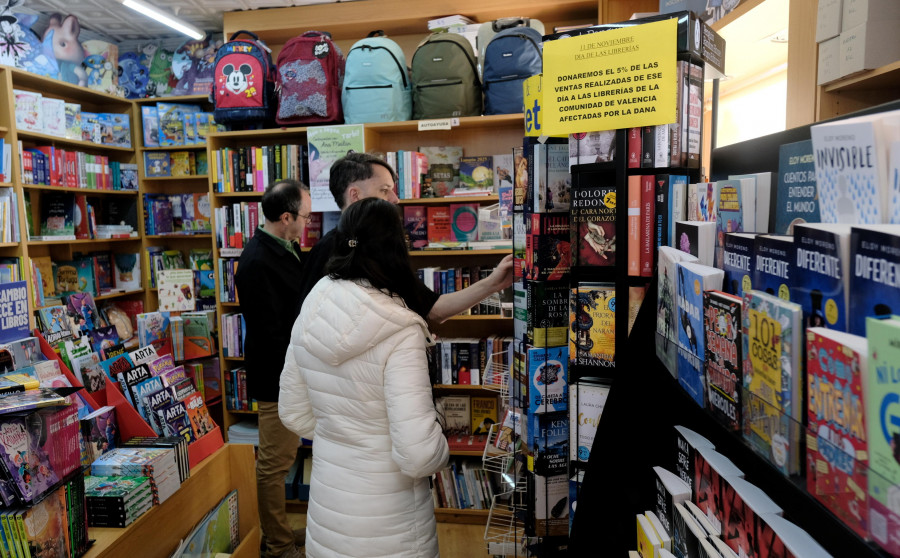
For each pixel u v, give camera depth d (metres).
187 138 4.30
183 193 4.61
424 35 4.02
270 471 2.79
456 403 3.61
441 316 2.00
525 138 1.64
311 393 1.56
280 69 3.51
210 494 2.08
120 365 2.01
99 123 4.20
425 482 1.57
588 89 1.38
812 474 0.60
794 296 0.68
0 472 1.25
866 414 0.51
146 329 3.43
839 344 0.55
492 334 3.82
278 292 2.77
